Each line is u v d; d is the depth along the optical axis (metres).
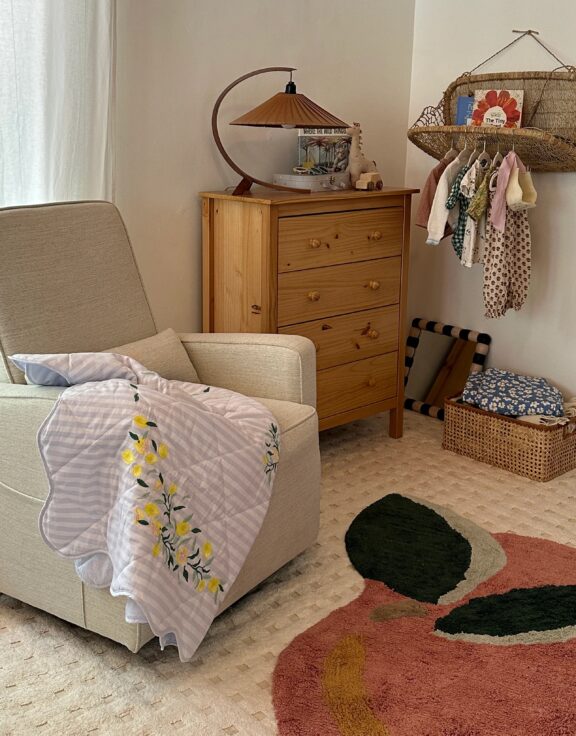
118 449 1.91
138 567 1.84
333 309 3.12
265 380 2.48
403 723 1.84
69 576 2.05
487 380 3.35
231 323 3.08
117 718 1.86
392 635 2.16
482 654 2.08
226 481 2.05
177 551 1.93
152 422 1.92
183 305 3.21
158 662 2.05
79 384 2.09
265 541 2.25
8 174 2.59
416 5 3.67
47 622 2.19
